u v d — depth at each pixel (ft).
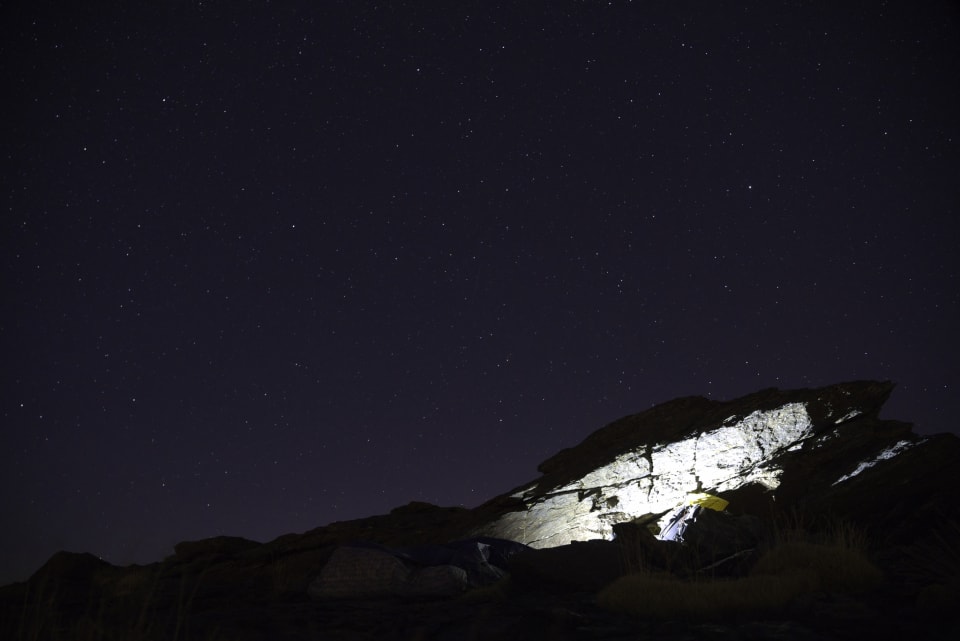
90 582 34.47
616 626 19.21
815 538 29.32
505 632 19.92
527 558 27.12
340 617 23.26
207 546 42.63
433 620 21.88
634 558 27.27
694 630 18.35
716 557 28.58
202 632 20.62
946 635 15.99
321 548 41.93
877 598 20.44
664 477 40.04
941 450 35.01
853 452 37.88
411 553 31.40
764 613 19.92
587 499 40.52
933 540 29.01
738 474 38.75
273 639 19.93
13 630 19.27
